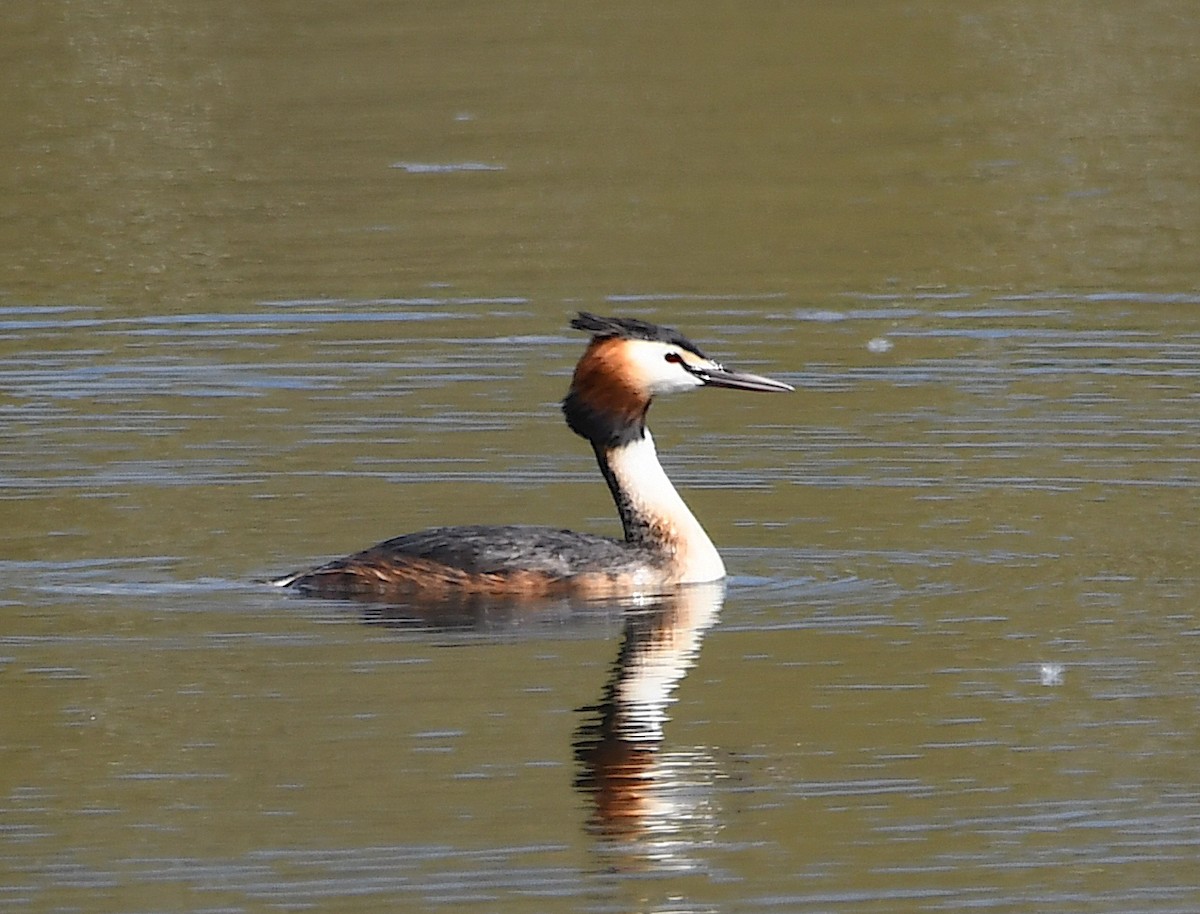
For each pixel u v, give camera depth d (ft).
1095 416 58.18
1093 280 71.87
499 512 51.60
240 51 101.24
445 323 68.28
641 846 34.32
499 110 93.25
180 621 44.37
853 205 81.15
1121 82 95.61
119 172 86.48
